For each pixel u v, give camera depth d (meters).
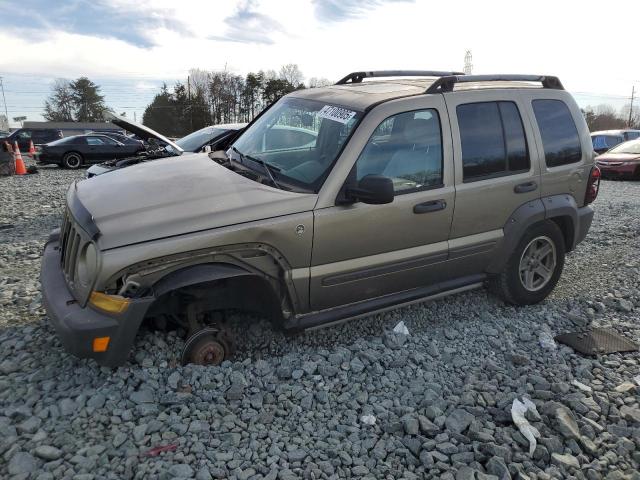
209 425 3.12
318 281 3.85
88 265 3.25
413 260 4.24
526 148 4.78
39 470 2.66
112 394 3.27
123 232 3.25
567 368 4.03
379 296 4.27
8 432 2.91
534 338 4.56
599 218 9.53
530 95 4.91
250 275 3.59
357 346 4.15
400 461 2.95
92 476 2.62
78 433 2.95
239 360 3.97
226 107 82.38
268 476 2.72
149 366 3.55
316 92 4.76
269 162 4.20
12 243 7.13
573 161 5.14
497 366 3.98
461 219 4.41
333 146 3.98
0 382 3.36
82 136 21.36
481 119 4.54
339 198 3.80
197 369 3.56
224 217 3.47
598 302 5.36
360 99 4.26
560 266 5.23
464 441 3.11
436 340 4.43
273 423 3.20
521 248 4.90
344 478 2.79
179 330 3.90
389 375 3.81
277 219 3.60
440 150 4.29
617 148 17.83
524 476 2.83
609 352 4.34
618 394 3.70
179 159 4.64
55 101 96.88
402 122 4.12
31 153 26.55
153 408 3.19
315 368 3.81
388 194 3.61
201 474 2.67
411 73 5.49
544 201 4.90
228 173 4.02
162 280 3.36
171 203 3.51
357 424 3.25
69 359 3.66
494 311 5.09
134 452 2.82
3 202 10.88
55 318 3.31
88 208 3.51
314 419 3.28
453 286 4.63
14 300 4.75
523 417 3.30
